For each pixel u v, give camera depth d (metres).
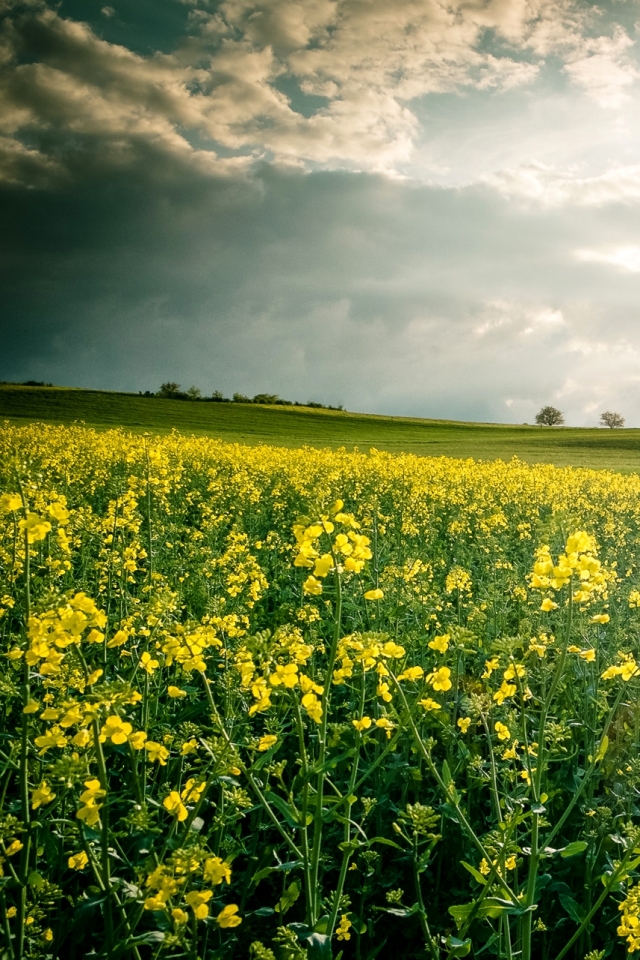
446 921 3.82
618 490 18.73
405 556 8.40
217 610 4.78
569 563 3.18
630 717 4.87
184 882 2.11
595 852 3.77
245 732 4.25
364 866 3.95
